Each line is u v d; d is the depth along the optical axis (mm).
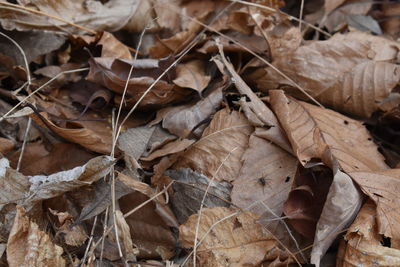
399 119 616
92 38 614
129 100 586
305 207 558
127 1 640
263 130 570
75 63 619
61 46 622
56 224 556
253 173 562
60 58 619
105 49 606
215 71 615
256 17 627
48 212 559
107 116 594
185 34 623
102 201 558
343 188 537
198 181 568
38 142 580
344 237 535
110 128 585
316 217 555
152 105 593
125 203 567
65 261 538
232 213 550
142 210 565
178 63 618
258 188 559
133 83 578
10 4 594
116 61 584
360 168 554
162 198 566
